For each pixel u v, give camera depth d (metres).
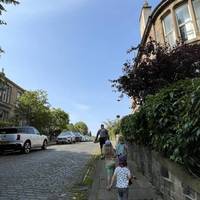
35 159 14.56
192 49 10.80
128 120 13.00
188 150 4.68
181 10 17.33
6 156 16.47
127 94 12.02
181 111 5.36
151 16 19.72
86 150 20.36
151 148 8.16
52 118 35.56
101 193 7.47
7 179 9.25
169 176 6.13
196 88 4.54
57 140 31.12
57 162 13.39
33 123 31.25
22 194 7.37
